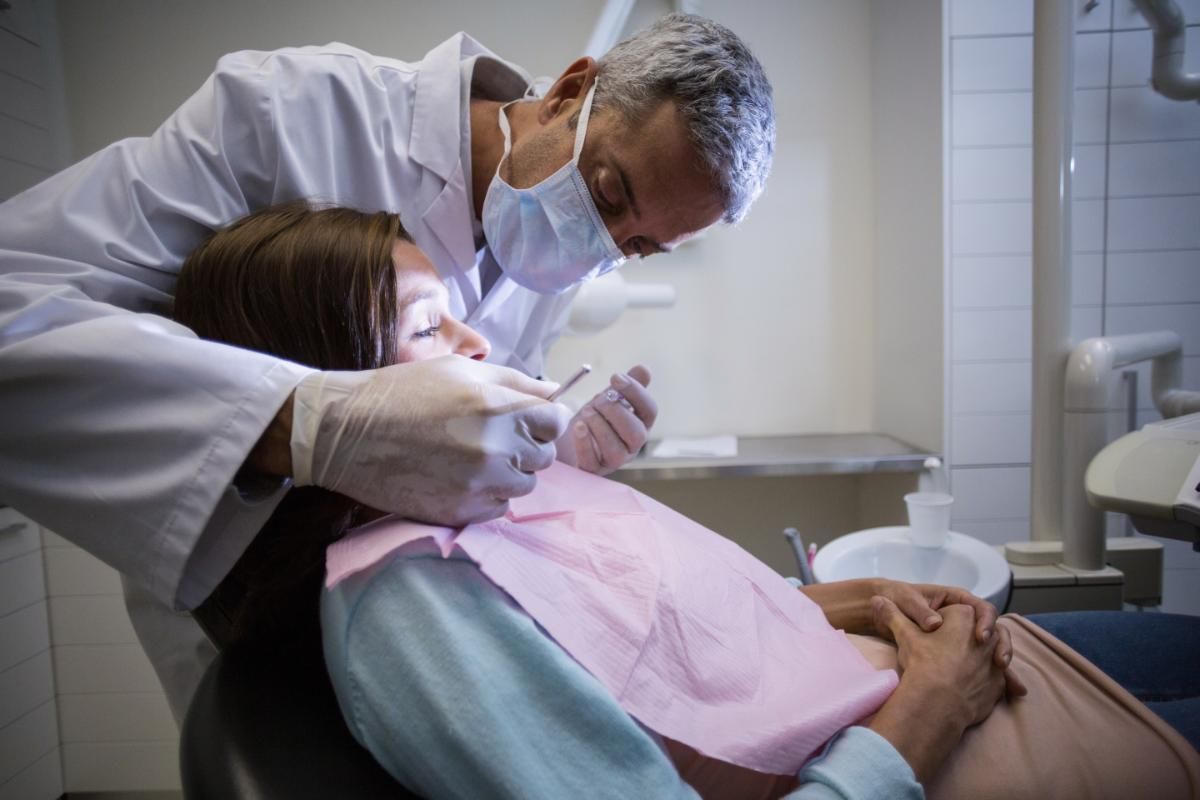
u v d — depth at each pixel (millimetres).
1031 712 706
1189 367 2033
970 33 1866
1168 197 1983
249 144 961
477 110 1116
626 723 516
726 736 589
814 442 2221
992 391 1967
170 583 617
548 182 922
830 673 718
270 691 569
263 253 699
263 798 460
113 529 620
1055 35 1196
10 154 1892
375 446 585
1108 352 1205
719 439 2246
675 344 2326
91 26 2080
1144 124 1963
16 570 1921
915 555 1301
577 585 616
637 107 859
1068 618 966
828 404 2361
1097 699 714
